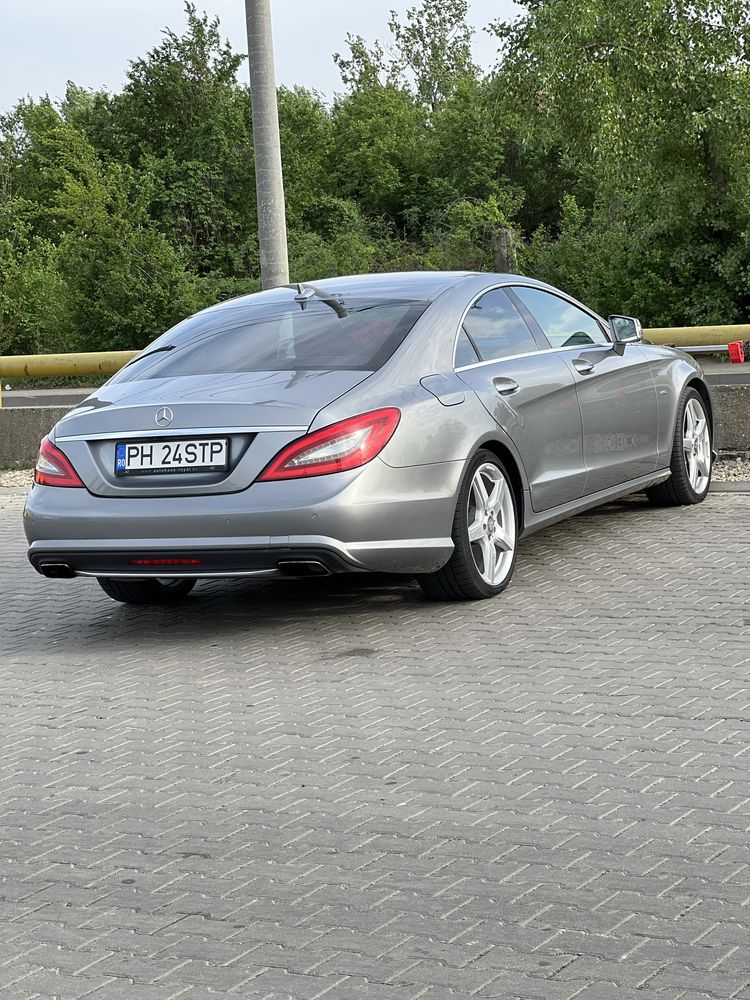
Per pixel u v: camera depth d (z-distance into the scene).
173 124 43.84
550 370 6.73
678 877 3.15
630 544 7.24
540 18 25.50
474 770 4.00
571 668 5.02
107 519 5.66
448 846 3.43
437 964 2.78
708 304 29.03
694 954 2.75
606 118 24.72
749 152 25.95
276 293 6.74
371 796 3.84
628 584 6.33
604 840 3.41
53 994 2.75
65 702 5.09
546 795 3.76
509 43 26.39
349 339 6.01
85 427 5.82
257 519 5.43
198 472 5.55
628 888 3.10
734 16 25.20
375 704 4.75
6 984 2.80
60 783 4.15
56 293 35.66
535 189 53.06
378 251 41.69
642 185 27.62
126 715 4.85
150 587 6.70
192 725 4.67
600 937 2.86
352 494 5.43
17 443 12.74
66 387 31.14
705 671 4.87
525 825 3.54
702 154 27.58
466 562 5.99
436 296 6.34
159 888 3.29
